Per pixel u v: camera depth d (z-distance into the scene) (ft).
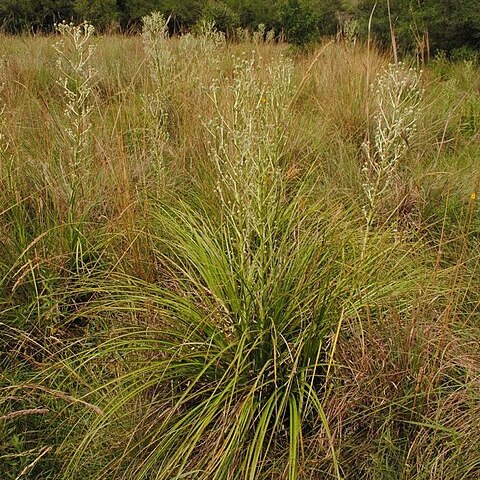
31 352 8.46
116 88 18.61
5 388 6.79
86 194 10.55
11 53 24.43
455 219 11.75
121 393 7.11
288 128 13.11
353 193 12.38
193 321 7.73
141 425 7.07
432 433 6.93
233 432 6.81
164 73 14.53
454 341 7.64
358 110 16.51
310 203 11.43
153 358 7.42
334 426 6.98
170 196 11.26
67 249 9.46
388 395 7.09
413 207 12.09
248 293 7.36
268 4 41.68
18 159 10.07
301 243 8.60
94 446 6.91
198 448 6.93
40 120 13.12
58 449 6.57
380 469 6.49
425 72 21.42
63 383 7.71
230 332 7.55
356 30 28.37
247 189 7.63
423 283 8.49
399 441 6.95
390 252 9.07
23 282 8.55
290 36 32.96
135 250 9.34
